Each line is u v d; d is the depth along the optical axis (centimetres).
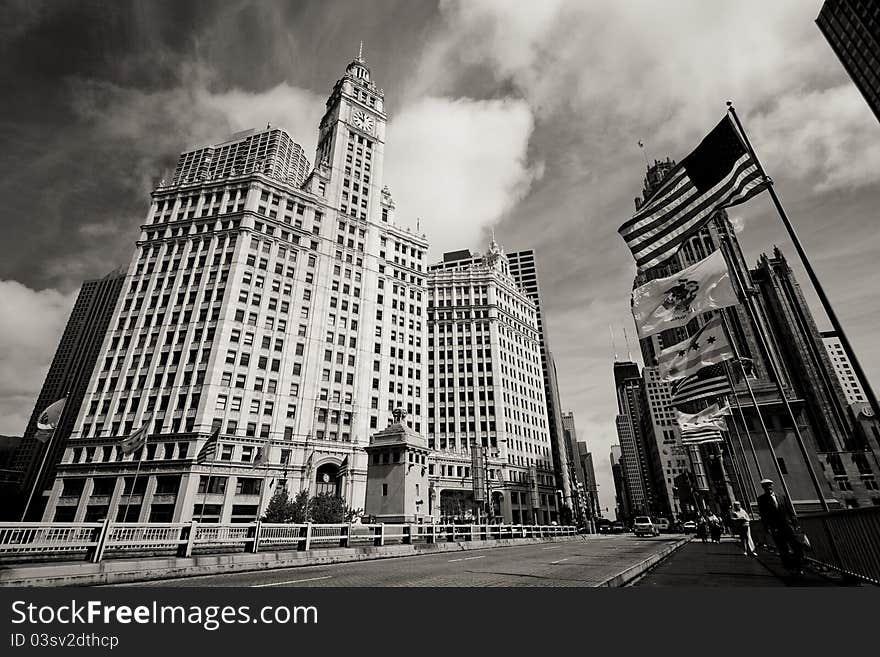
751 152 1405
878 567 815
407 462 3338
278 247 7031
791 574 1112
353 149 8975
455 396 9381
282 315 6694
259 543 1702
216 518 5162
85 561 1278
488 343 9800
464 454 8081
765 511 1189
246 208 6931
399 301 8700
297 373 6581
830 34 7000
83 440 5662
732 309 9431
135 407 5809
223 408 5712
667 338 11288
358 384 7206
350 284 7800
